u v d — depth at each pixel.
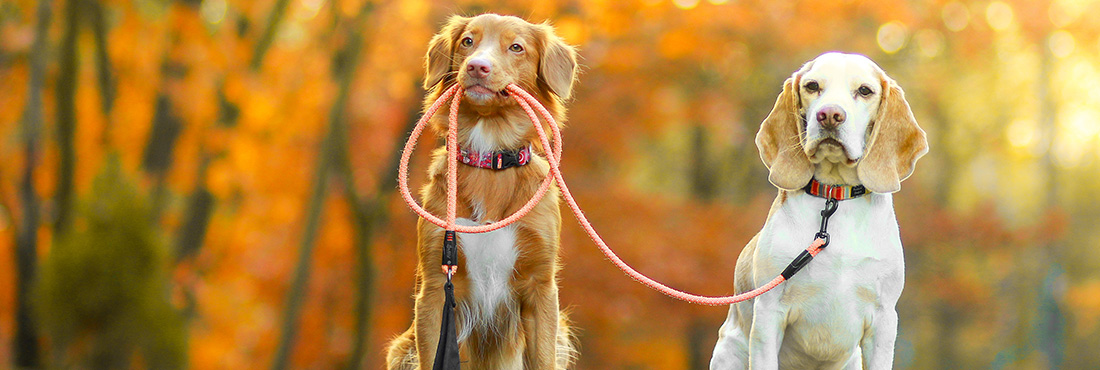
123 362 12.24
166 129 14.54
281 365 13.67
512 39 4.92
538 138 5.02
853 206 4.39
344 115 13.69
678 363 19.38
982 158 31.41
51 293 12.16
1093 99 26.09
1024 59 25.41
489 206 4.93
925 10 18.52
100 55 15.04
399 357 5.34
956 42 19.31
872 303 4.38
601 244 4.25
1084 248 33.38
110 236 12.23
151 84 15.92
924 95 22.20
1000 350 28.58
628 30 15.03
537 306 4.99
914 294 23.81
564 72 5.05
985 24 19.53
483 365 5.21
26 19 15.98
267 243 16.75
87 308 12.07
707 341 19.53
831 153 4.28
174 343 12.55
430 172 5.12
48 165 16.08
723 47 16.14
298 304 13.77
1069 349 30.12
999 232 22.31
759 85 20.11
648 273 16.25
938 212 22.55
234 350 16.91
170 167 14.64
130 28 15.86
